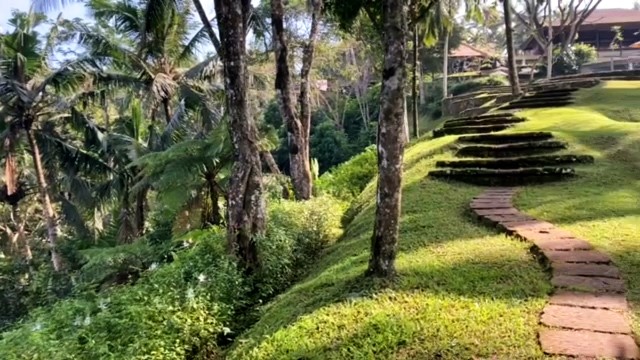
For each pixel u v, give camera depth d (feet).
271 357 10.04
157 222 37.58
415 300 11.05
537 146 25.35
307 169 30.27
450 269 12.67
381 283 12.01
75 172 44.39
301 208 23.35
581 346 8.39
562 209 17.22
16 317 36.76
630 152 23.90
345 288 12.55
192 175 26.66
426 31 49.80
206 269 15.67
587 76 64.75
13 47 38.60
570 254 12.64
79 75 39.45
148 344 11.28
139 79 44.80
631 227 14.69
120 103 66.13
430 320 10.05
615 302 9.91
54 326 12.53
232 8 16.88
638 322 9.12
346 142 101.50
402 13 11.39
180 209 28.66
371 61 97.19
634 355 8.03
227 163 27.53
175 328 12.20
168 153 26.73
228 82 17.24
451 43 109.60
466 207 19.06
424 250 14.46
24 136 42.09
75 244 44.65
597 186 19.74
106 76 42.06
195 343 12.58
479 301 10.71
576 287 10.69
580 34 122.21
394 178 12.03
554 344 8.55
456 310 10.40
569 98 42.55
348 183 39.60
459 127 34.30
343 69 104.17
